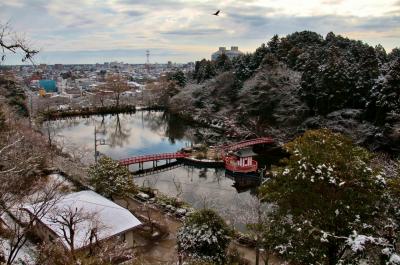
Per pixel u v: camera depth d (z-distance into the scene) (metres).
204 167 40.28
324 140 12.54
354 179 11.52
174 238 20.50
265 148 47.25
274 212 13.28
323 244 11.22
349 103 42.69
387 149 33.66
